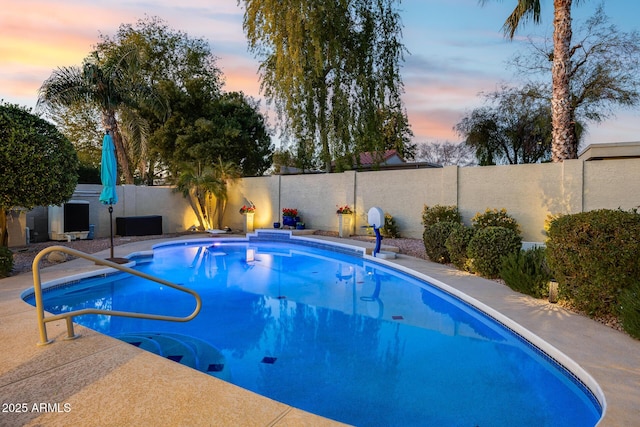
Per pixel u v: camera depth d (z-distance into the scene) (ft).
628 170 30.89
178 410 7.88
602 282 14.29
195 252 39.78
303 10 46.19
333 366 12.71
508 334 15.06
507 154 77.46
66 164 27.25
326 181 48.73
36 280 11.11
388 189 43.70
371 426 9.21
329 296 22.38
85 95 42.47
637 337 12.54
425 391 10.97
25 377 9.31
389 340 15.15
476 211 37.63
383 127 56.54
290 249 42.37
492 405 10.27
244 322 17.40
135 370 9.78
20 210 32.60
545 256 17.78
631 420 7.95
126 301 21.12
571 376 11.07
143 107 55.21
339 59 50.26
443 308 19.90
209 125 60.75
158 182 68.23
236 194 57.26
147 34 72.54
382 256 31.89
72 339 11.87
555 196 33.76
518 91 66.54
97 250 34.45
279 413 7.83
